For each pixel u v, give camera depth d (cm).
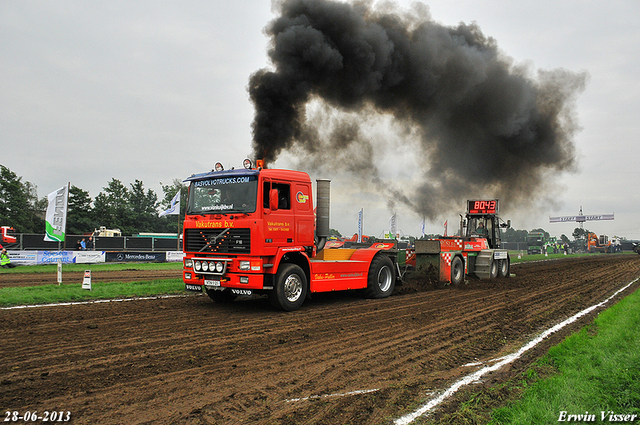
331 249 1166
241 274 938
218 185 995
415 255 1493
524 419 413
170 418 406
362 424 405
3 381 485
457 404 459
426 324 859
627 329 775
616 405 455
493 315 967
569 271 2305
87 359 577
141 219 6266
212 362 578
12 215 4972
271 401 453
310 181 1060
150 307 996
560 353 640
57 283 1466
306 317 909
